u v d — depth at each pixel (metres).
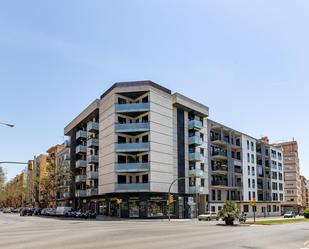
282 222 49.22
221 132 74.50
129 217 56.06
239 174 78.06
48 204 92.31
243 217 48.78
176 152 61.41
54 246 16.45
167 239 20.55
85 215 57.12
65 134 86.81
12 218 60.09
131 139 60.00
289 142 118.81
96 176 65.81
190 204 61.41
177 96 62.16
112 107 59.41
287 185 115.88
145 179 56.56
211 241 19.91
